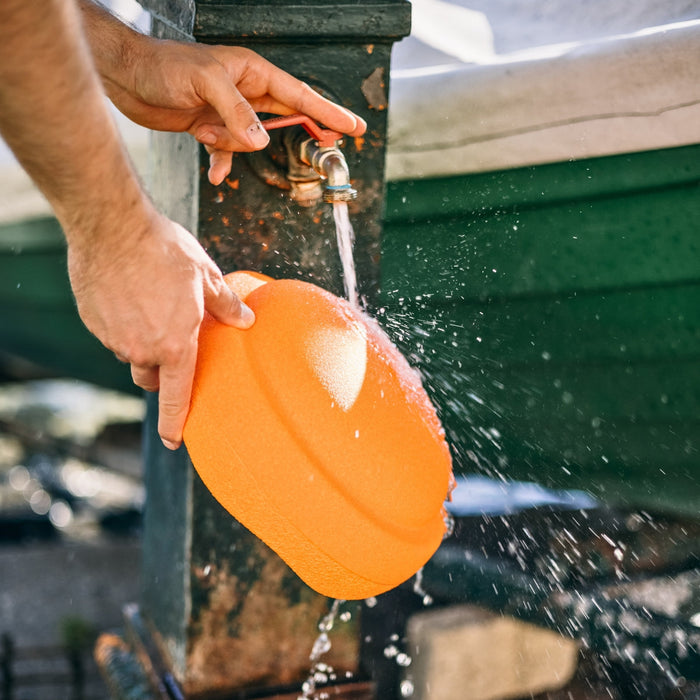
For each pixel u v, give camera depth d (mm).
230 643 1511
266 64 1184
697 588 2000
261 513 975
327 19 1266
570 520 2229
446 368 1821
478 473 2164
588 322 1899
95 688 3330
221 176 1214
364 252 1396
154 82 1171
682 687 1941
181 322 945
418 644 1979
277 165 1286
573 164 1714
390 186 1841
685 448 1939
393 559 985
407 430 1007
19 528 5789
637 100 1569
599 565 2127
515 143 1720
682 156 1599
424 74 1774
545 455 2133
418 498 991
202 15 1238
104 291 933
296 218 1342
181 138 1384
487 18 1746
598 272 1820
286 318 1026
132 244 909
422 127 1796
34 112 800
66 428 9125
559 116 1655
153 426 1734
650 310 1819
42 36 769
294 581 1527
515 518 2229
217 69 1130
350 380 993
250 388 969
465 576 2168
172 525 1572
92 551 4289
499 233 1815
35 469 8234
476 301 1837
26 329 3807
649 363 1886
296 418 958
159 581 1702
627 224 1746
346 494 955
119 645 2002
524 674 2020
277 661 1542
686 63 1490
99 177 858
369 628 2119
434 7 1795
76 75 807
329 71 1310
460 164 1779
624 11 1581
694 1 1500
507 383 1953
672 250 1711
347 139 1345
